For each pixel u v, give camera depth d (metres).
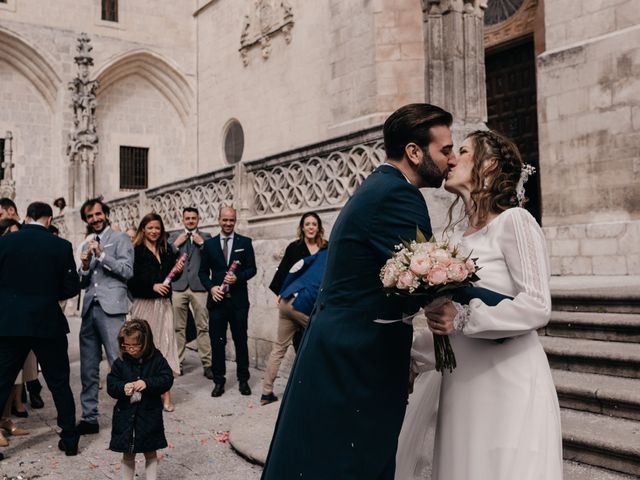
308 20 16.84
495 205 2.22
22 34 21.48
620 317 5.02
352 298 2.06
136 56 23.39
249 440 4.54
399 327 2.06
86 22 22.61
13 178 22.19
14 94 22.25
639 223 8.49
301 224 5.92
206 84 23.19
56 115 22.67
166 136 24.70
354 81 12.47
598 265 8.96
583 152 9.26
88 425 5.15
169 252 6.39
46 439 5.02
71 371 7.90
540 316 1.94
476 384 2.07
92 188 19.33
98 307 5.33
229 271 6.36
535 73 12.82
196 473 4.08
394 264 1.90
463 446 2.06
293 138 17.56
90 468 4.28
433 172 2.14
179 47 23.92
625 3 8.79
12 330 4.36
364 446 1.97
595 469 3.46
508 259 2.08
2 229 6.06
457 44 7.62
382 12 11.88
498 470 1.95
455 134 5.78
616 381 4.19
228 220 6.61
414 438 2.38
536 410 1.98
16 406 5.75
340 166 6.74
